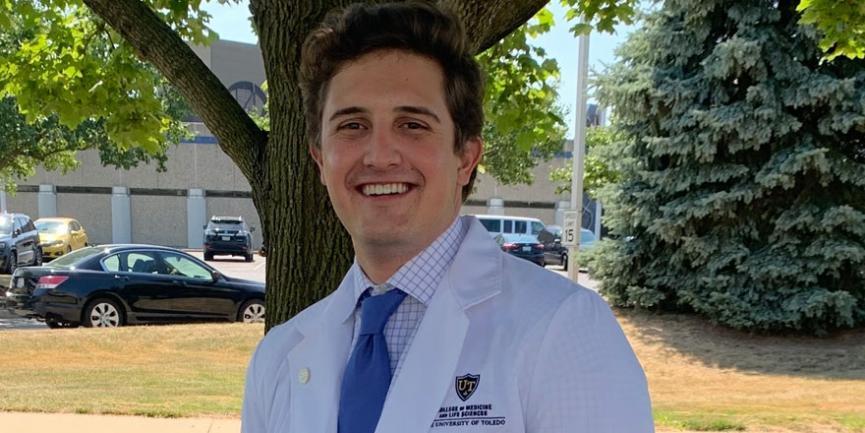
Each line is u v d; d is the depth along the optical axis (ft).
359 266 4.96
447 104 4.60
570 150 117.70
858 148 32.86
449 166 4.62
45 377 22.88
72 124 15.39
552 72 17.12
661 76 34.50
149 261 34.22
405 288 4.45
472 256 4.39
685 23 33.99
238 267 76.28
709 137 32.42
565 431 3.61
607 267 37.58
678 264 35.22
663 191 35.40
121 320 32.86
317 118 5.06
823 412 19.24
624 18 16.78
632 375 3.75
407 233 4.49
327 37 4.68
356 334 4.75
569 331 3.82
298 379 4.85
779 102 31.55
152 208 110.01
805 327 32.83
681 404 21.08
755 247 33.96
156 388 21.29
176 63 9.56
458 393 3.87
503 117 17.67
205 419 17.25
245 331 31.83
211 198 111.24
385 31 4.47
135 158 59.67
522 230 75.15
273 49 8.68
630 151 37.22
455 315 4.12
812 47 31.32
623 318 36.58
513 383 3.76
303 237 8.70
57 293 31.55
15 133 49.67
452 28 4.61
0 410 17.84
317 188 8.65
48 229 72.08
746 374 27.53
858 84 31.71
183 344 29.22
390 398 4.01
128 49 14.79
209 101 9.57
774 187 31.99
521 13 9.87
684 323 35.22
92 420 16.99
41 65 15.02
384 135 4.45
